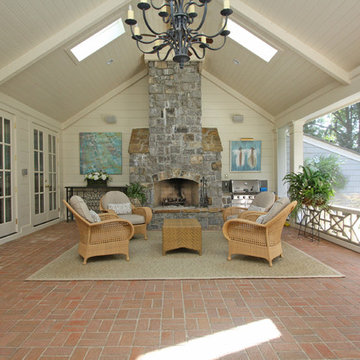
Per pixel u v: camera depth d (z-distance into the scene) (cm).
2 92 471
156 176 613
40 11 366
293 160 597
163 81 618
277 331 202
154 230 580
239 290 273
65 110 660
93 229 355
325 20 355
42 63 460
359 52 365
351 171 785
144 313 228
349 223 435
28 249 431
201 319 219
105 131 716
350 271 326
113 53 561
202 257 384
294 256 385
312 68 448
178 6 273
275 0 377
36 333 200
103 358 173
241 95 712
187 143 616
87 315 225
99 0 412
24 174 539
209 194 622
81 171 715
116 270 331
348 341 189
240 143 721
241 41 516
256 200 501
